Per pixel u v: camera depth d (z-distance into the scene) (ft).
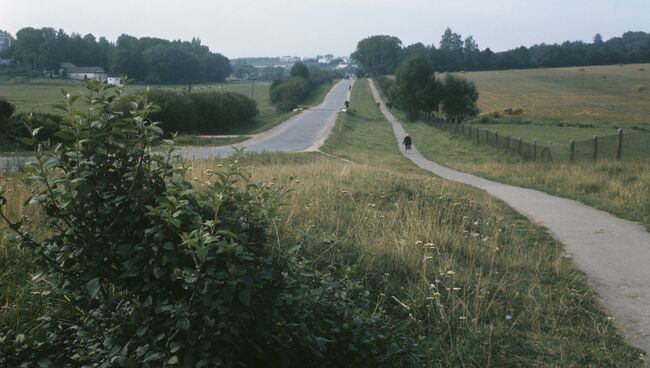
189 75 464.24
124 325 11.27
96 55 400.88
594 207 42.83
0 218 18.65
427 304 18.15
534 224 35.06
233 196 11.99
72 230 11.37
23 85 292.40
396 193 37.55
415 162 120.06
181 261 10.91
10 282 15.58
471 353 15.65
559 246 29.37
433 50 611.06
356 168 56.95
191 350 10.51
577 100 316.40
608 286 22.98
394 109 332.19
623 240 31.09
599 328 18.34
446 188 44.45
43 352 12.34
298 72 466.70
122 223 11.46
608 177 56.18
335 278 18.02
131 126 11.91
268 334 11.54
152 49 416.05
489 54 606.55
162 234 10.90
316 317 13.02
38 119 99.50
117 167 11.75
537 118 238.89
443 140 168.66
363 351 13.35
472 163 109.81
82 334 11.52
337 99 414.62
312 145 146.30
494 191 53.06
